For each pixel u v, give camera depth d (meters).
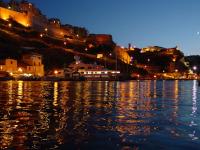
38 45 175.12
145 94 60.28
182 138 18.17
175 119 25.91
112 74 166.25
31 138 17.67
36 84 97.56
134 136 18.61
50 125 21.97
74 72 154.25
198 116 28.00
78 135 18.67
